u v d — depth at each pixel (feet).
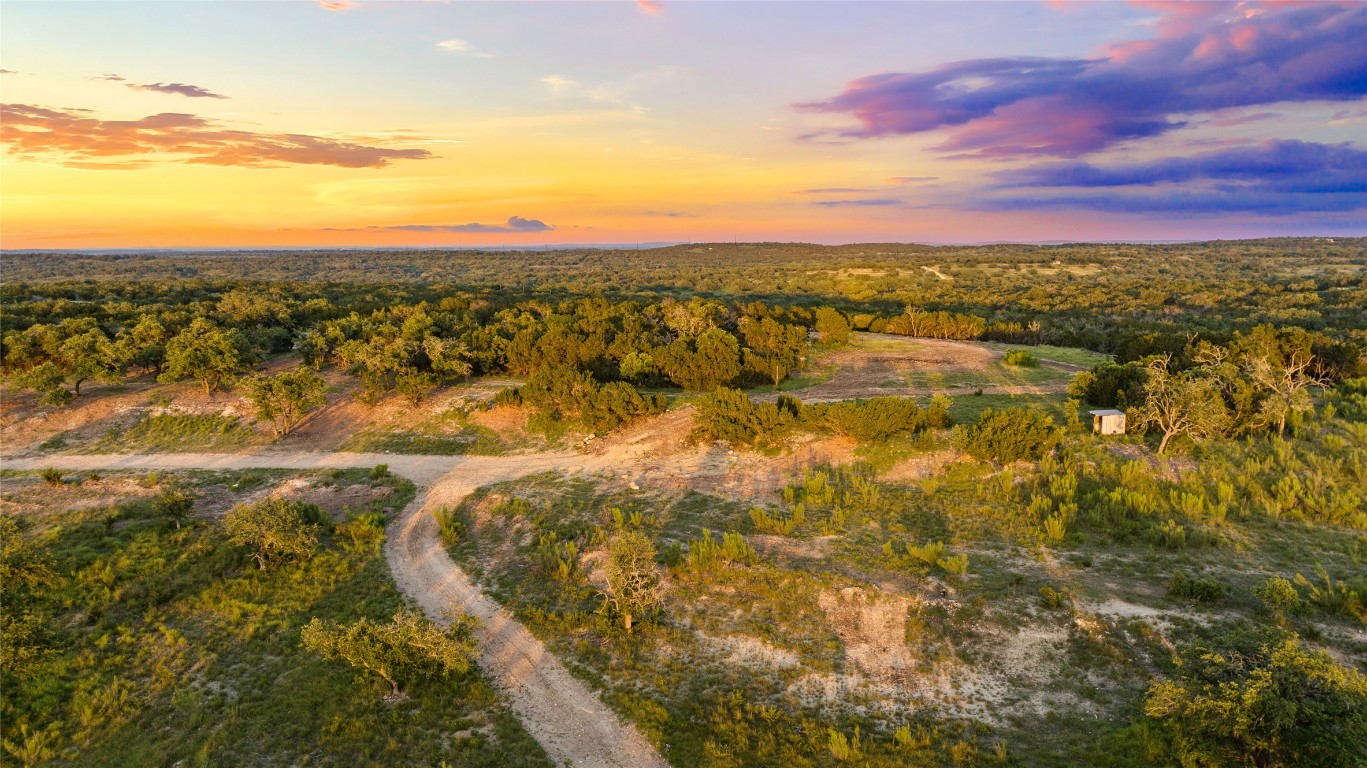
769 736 72.74
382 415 199.62
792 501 134.51
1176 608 87.25
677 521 128.88
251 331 277.03
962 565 98.99
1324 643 76.69
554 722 77.51
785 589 99.91
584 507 138.62
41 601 98.84
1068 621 87.56
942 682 80.43
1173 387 145.69
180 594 103.76
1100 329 381.81
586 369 228.84
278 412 187.42
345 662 87.45
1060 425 158.10
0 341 212.43
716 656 87.66
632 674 85.20
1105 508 115.14
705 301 345.92
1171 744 65.51
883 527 119.75
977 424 146.41
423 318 271.69
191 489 154.61
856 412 156.56
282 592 106.22
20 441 182.19
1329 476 120.06
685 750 72.02
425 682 83.87
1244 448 135.13
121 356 207.51
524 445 180.55
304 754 72.23
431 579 113.29
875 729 73.97
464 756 71.72
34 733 74.64
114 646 91.20
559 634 94.48
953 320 351.67
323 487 156.76
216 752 72.43
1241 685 62.85
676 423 180.65
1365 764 55.57
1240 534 105.60
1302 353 203.00
